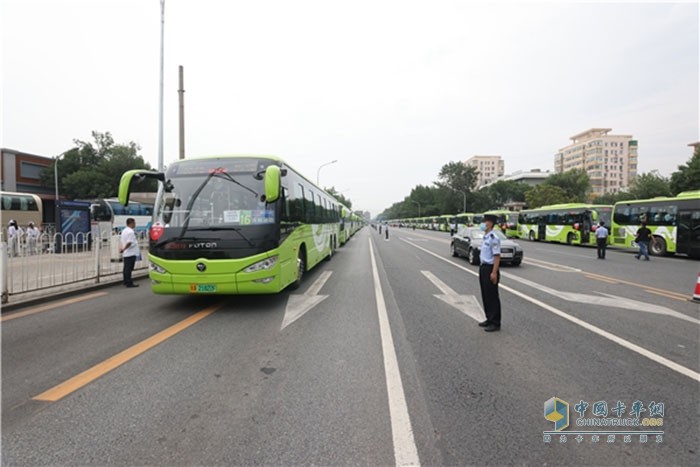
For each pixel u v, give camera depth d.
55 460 2.39
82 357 4.18
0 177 38.91
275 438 2.63
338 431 2.71
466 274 10.98
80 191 42.41
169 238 5.99
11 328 5.33
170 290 6.00
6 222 20.45
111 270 10.07
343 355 4.23
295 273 7.77
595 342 4.74
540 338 4.89
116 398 3.22
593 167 118.88
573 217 25.88
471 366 3.94
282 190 6.68
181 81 14.41
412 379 3.61
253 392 3.33
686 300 7.34
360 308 6.54
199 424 2.81
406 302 7.05
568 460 2.43
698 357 4.23
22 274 7.55
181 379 3.60
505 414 2.98
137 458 2.41
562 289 8.54
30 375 3.70
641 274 11.19
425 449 2.51
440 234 49.81
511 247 12.80
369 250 20.61
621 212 20.81
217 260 5.86
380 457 2.42
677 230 17.42
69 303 7.02
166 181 6.42
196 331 5.16
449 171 90.00
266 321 5.67
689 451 2.54
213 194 6.25
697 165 34.69
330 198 16.80
